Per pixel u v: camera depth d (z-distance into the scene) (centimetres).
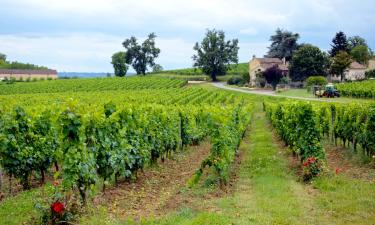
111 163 1032
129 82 9306
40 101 3950
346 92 5216
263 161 1460
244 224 766
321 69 8312
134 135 1210
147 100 4019
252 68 9962
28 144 1161
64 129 844
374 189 987
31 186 1186
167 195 1029
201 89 6738
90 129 959
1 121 1172
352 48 11975
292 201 923
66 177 824
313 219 802
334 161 1453
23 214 858
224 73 11656
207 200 969
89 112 989
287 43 11825
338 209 853
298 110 1326
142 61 13162
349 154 1552
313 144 1234
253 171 1298
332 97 5050
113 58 13225
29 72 14325
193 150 1944
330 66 8469
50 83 9244
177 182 1196
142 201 980
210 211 865
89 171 882
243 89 7694
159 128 1455
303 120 1266
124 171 1106
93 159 906
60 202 780
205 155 1781
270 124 3033
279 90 6638
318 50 8369
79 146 856
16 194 1089
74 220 787
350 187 1014
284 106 2117
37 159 1176
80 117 868
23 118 1157
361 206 861
